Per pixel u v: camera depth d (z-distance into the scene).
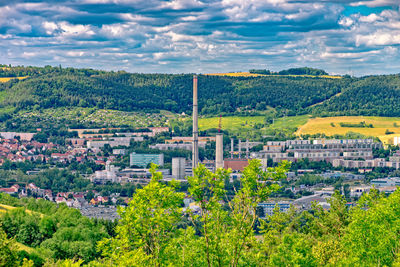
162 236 116.19
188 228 122.50
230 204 118.56
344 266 131.38
